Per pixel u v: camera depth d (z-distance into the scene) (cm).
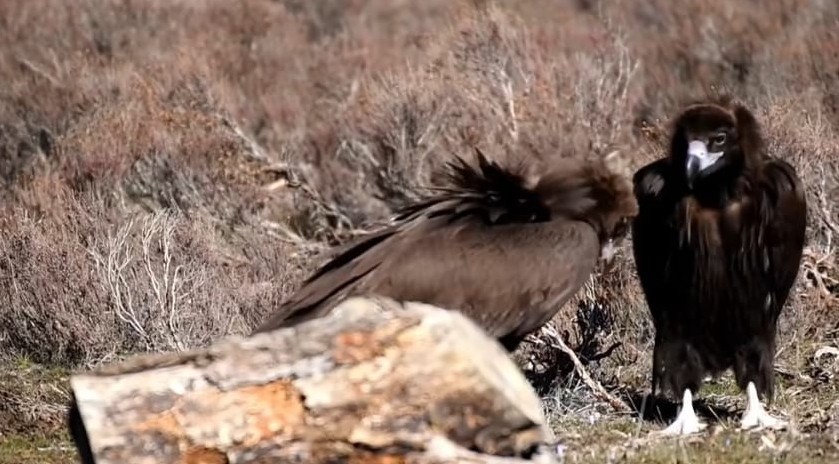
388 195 4388
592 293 3225
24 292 3372
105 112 4712
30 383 3098
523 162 2495
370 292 2208
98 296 3347
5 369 3244
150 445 1762
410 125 4425
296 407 1762
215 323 3275
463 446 1766
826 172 3909
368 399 1758
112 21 5934
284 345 1780
